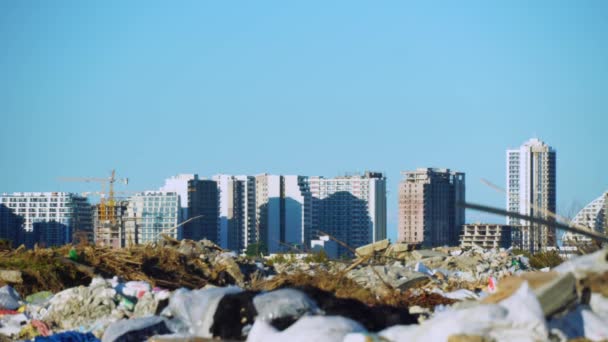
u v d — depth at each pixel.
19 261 21.64
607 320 12.05
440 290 22.25
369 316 14.95
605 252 12.48
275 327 14.02
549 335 11.37
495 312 11.38
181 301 15.08
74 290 17.66
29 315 17.81
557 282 12.00
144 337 14.77
